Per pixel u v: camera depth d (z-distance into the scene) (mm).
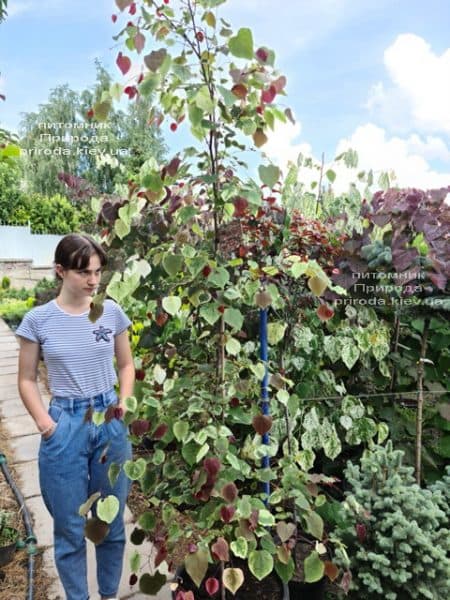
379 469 1669
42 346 1482
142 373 1687
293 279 1822
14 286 13195
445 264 1863
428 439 2268
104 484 1544
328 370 2209
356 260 1882
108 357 1566
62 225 17531
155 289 1676
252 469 1695
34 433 3449
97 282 1487
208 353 1691
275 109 1160
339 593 1527
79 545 1537
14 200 16938
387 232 1973
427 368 2113
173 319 1896
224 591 1412
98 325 1533
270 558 1149
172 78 1142
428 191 2242
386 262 1831
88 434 1487
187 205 1431
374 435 2158
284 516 1419
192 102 1078
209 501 1235
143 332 2178
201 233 1403
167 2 1127
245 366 1490
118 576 1655
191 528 1253
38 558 2043
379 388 2230
